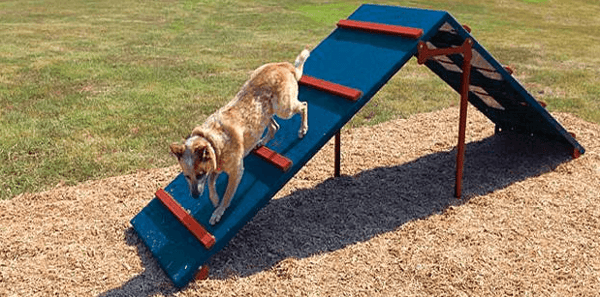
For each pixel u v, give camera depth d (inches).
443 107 428.8
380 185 288.5
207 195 229.6
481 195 275.6
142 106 414.6
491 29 808.9
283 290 198.7
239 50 634.2
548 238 232.2
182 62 569.0
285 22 847.7
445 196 273.9
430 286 199.0
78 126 369.4
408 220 249.9
